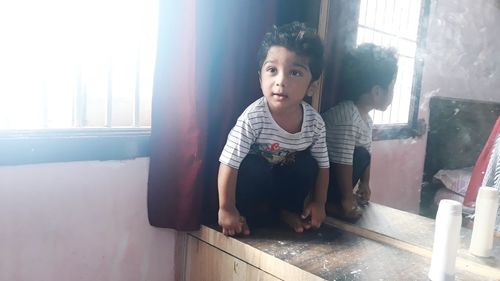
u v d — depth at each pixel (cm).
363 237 108
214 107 112
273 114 103
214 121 112
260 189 109
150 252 114
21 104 95
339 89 122
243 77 114
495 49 89
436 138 101
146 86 113
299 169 110
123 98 113
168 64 104
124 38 107
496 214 92
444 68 98
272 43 99
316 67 102
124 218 108
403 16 106
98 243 104
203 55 103
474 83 93
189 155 105
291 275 88
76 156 97
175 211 108
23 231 92
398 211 108
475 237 93
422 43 102
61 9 96
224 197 101
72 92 100
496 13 89
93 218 103
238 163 101
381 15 110
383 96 111
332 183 123
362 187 116
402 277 86
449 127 99
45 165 93
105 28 103
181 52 103
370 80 114
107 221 105
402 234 106
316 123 108
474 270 90
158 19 103
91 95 107
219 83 110
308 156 112
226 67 109
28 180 92
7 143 87
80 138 97
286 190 114
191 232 113
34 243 94
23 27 93
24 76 94
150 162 108
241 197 109
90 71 103
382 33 110
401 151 108
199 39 102
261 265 94
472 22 93
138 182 109
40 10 94
